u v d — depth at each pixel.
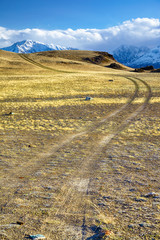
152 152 10.98
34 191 6.18
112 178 7.27
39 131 18.03
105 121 22.75
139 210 4.82
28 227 4.20
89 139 14.84
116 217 4.54
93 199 5.57
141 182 6.79
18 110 30.92
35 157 10.50
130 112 28.53
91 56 185.12
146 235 3.76
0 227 4.21
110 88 57.59
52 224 4.31
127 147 12.33
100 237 3.70
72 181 7.04
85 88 57.75
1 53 145.88
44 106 34.09
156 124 20.27
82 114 27.55
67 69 115.75
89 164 9.13
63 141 14.38
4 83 63.03
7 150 11.88
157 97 42.16
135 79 78.75
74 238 3.79
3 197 5.79
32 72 94.69
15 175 7.81
